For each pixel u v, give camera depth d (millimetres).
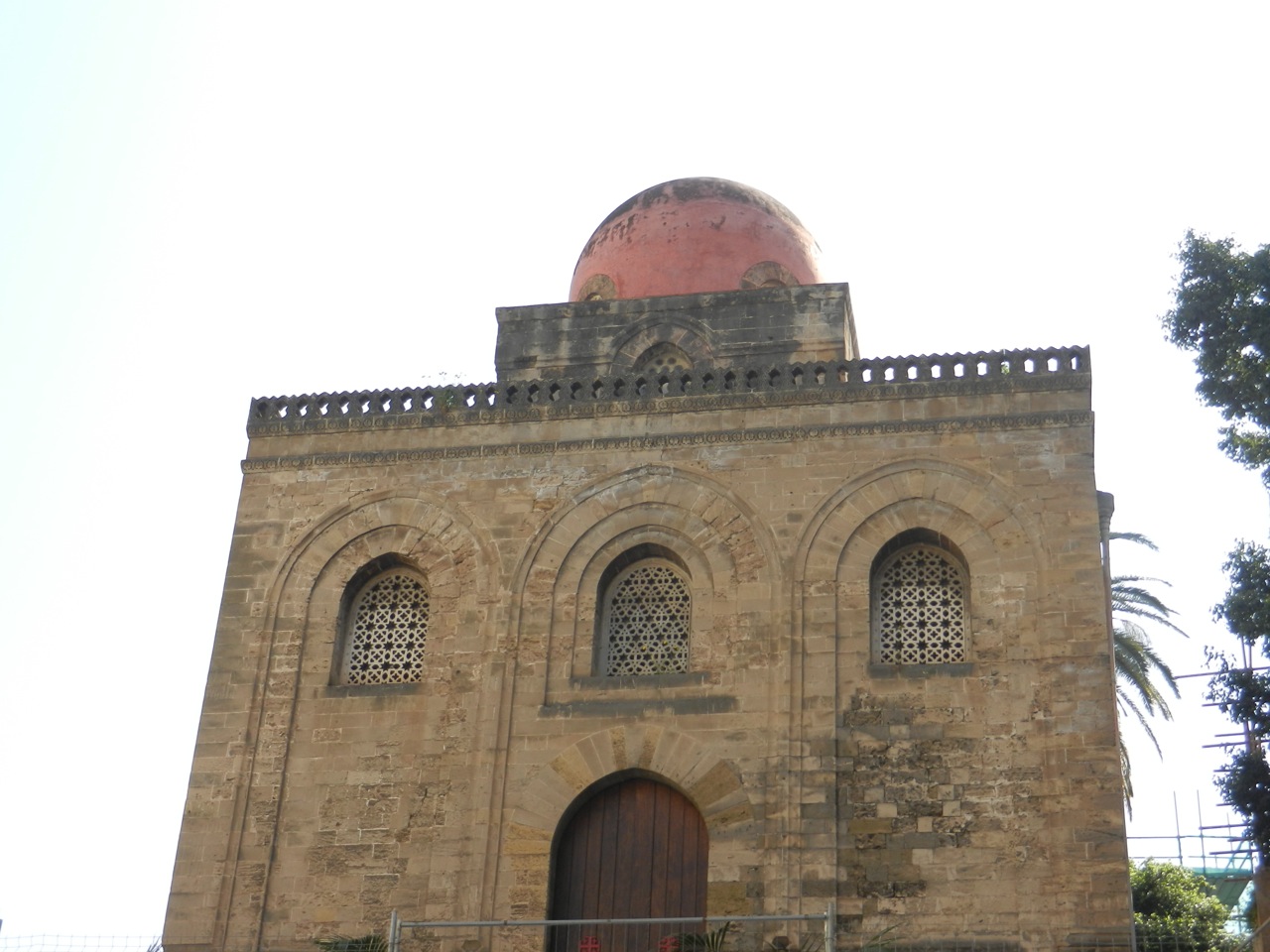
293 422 30672
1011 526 27234
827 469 28266
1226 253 29641
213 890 26891
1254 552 28438
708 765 26344
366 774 27438
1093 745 25297
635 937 25812
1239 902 45625
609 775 26672
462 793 26922
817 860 25375
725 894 25406
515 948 25641
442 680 27938
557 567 28516
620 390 29875
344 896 26578
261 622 29047
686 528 28344
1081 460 27547
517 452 29562
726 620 27422
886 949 24297
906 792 25641
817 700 26469
